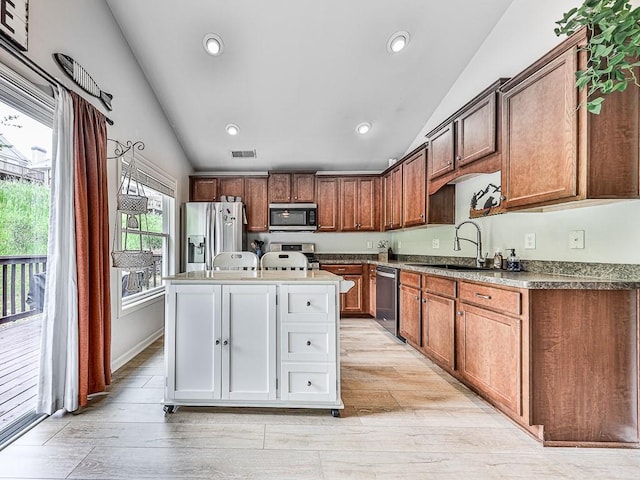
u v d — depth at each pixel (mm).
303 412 1989
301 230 4730
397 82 3330
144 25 2709
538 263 2240
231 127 3957
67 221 1908
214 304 1952
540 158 1849
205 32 2770
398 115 3830
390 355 3006
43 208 2008
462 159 2637
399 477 1439
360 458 1562
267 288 1951
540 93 1842
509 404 1812
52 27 1931
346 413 1981
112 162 2615
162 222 3969
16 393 1925
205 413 1957
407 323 3227
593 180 1594
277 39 2836
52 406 1868
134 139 2979
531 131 1913
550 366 1677
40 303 1983
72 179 1933
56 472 1442
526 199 1960
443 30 2805
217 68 3107
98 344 2121
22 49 1651
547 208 2012
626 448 1647
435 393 2244
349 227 4789
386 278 3770
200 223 4293
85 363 1971
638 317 1646
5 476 1414
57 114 1856
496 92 2240
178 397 1955
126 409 1989
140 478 1419
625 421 1664
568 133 1660
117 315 2658
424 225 3447
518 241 2436
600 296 1671
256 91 3412
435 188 3131
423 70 3193
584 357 1672
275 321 1954
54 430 1758
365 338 3553
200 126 3953
